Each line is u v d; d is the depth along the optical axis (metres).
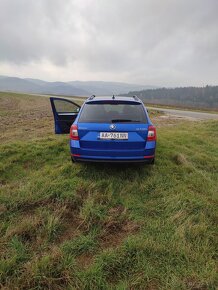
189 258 3.12
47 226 3.67
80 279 2.81
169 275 2.87
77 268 2.97
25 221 3.77
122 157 5.12
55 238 3.53
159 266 3.02
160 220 3.95
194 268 2.98
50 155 6.96
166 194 4.80
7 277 2.83
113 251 3.20
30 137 10.70
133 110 5.42
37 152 7.05
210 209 4.23
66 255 3.15
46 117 22.28
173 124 15.80
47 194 4.65
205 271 2.88
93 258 3.15
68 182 5.07
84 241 3.41
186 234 3.57
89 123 5.20
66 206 4.29
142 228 3.74
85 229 3.74
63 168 5.76
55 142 8.11
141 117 5.32
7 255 3.14
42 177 5.40
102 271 2.93
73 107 8.22
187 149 8.01
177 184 5.30
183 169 6.03
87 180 5.25
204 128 12.80
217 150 8.30
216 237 3.51
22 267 2.96
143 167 6.03
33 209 4.27
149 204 4.45
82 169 5.75
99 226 3.78
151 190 4.99
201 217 3.97
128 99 5.80
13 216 4.05
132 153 5.12
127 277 2.87
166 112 28.89
